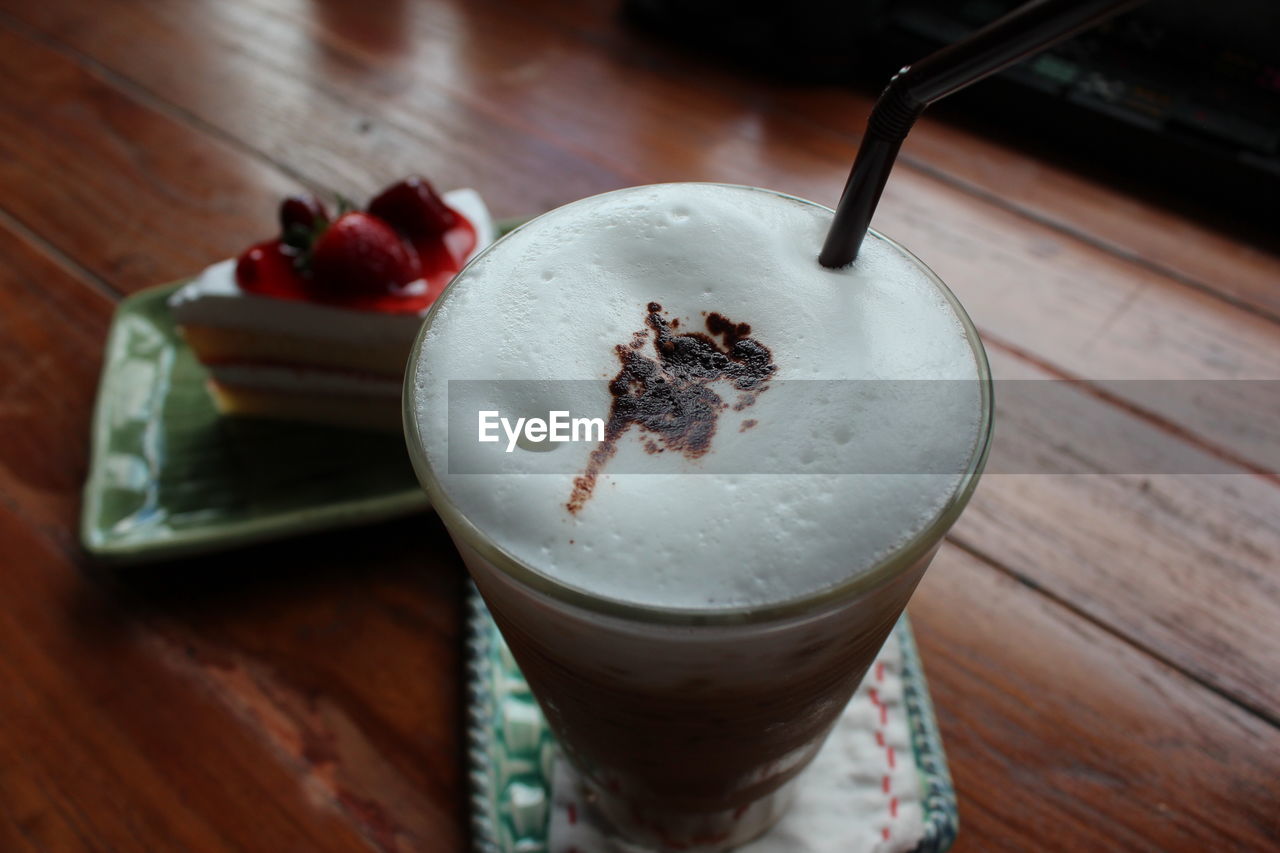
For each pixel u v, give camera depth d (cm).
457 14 53
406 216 36
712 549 16
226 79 48
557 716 22
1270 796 26
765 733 20
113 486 33
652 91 47
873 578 16
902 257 20
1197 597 30
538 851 25
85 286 39
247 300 34
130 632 30
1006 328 37
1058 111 43
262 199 42
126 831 26
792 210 21
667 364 18
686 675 18
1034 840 26
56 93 47
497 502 17
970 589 30
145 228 41
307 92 47
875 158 18
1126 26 43
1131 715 28
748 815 25
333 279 34
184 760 27
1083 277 39
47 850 26
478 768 26
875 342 18
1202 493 32
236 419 36
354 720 28
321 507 32
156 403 36
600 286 19
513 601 18
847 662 19
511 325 19
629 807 24
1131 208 42
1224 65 42
